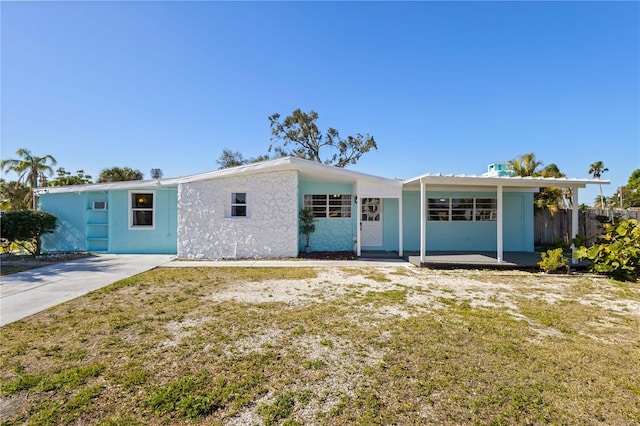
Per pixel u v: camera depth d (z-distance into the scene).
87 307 5.07
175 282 6.96
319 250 12.37
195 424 2.21
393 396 2.60
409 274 8.08
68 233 12.13
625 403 2.52
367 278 7.52
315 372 2.99
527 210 12.24
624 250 7.63
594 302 5.54
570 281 7.29
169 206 12.01
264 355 3.34
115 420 2.24
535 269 8.77
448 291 6.27
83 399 2.49
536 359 3.29
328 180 12.20
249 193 11.18
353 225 12.42
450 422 2.26
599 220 11.48
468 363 3.20
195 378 2.85
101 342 3.66
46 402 2.46
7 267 8.80
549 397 2.60
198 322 4.38
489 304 5.38
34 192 12.26
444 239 12.12
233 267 8.95
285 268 8.87
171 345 3.59
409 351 3.47
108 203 11.94
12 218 10.32
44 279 7.19
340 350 3.49
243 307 5.10
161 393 2.58
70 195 12.13
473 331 4.08
